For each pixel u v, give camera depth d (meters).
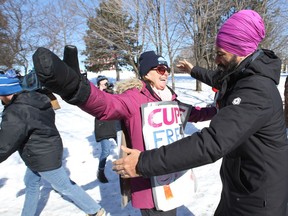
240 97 1.36
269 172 1.46
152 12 11.59
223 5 12.52
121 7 11.47
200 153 1.28
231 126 1.30
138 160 1.33
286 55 16.11
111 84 4.61
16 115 2.62
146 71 2.15
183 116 2.24
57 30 15.54
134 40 13.16
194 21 12.62
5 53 15.34
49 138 2.90
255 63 1.41
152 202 2.08
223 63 1.56
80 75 1.30
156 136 2.00
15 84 2.69
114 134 4.37
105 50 14.44
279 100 1.45
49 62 1.11
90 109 1.50
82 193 3.17
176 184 2.09
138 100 2.01
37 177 3.09
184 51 14.37
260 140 1.45
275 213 1.49
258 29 1.46
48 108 2.92
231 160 1.58
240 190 1.56
